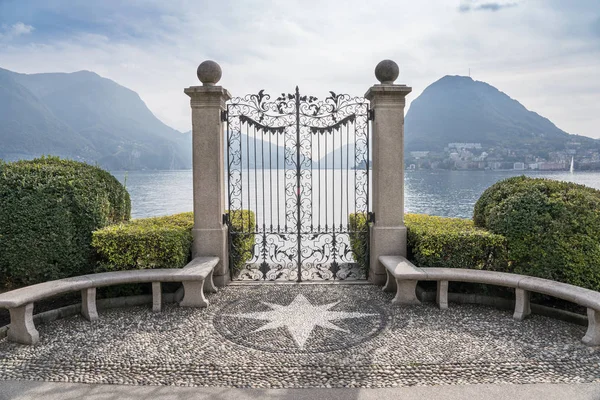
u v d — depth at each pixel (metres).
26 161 5.78
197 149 5.89
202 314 4.86
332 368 3.42
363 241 6.59
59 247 5.06
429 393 3.02
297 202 6.21
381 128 5.93
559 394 2.98
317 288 5.94
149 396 2.97
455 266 5.37
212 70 5.73
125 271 5.07
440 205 21.33
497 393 3.00
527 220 4.99
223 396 2.97
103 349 3.85
